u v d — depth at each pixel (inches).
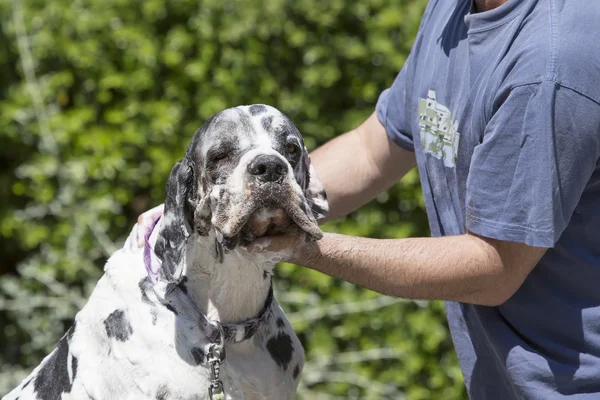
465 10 171.6
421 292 159.9
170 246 157.8
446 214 176.6
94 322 163.5
